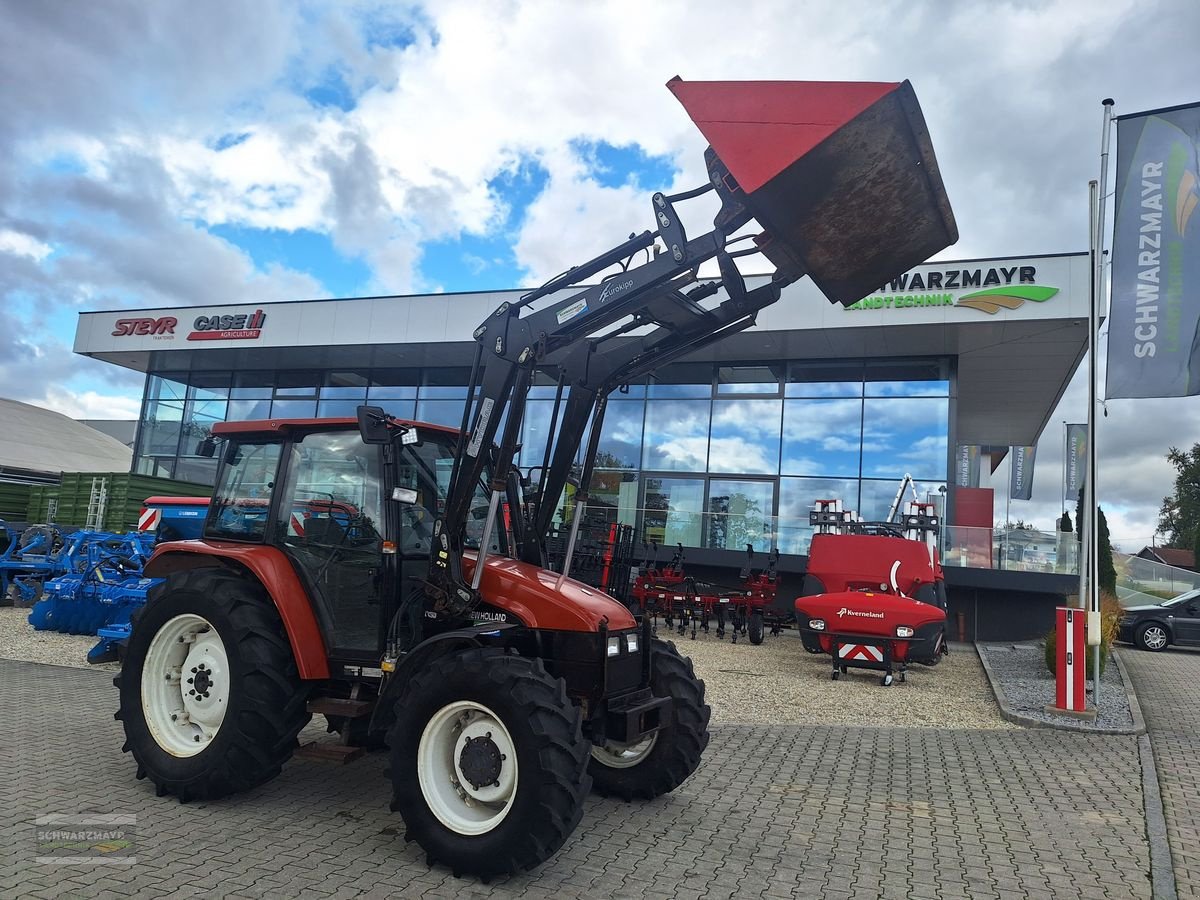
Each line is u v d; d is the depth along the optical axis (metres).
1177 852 4.46
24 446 27.98
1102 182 8.73
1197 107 8.56
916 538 13.44
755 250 4.06
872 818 4.93
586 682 4.29
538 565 5.20
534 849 3.65
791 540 16.38
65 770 5.18
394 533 4.54
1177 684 11.27
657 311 4.56
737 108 3.73
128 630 8.88
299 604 4.64
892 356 17.59
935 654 10.39
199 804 4.64
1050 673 10.96
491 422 4.46
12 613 12.99
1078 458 21.81
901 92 3.48
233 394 23.25
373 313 19.34
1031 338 15.80
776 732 7.30
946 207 3.82
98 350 21.77
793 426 18.08
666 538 17.20
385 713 4.29
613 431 19.30
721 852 4.27
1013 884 3.98
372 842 4.19
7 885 3.45
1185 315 8.41
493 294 18.45
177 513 11.41
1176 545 57.44
